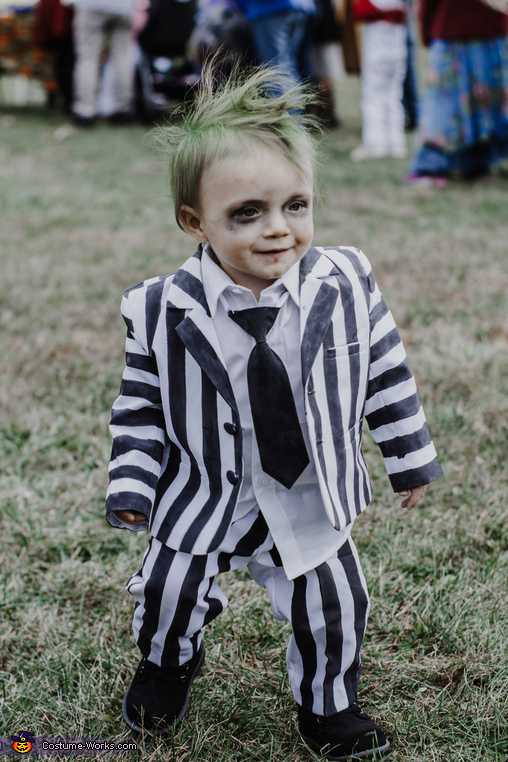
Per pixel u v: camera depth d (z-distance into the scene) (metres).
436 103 5.99
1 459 2.62
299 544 1.46
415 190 5.98
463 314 3.63
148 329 1.43
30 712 1.70
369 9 7.13
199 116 1.36
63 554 2.18
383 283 4.02
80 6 8.64
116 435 1.48
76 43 8.88
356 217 5.30
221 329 1.39
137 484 1.45
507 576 2.02
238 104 1.34
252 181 1.26
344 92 12.45
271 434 1.41
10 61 9.74
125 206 5.78
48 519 2.32
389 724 1.65
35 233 5.09
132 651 1.86
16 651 1.88
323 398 1.40
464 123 5.95
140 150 7.80
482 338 3.37
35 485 2.47
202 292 1.40
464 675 1.72
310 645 1.51
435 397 2.88
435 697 1.71
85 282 4.17
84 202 5.88
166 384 1.43
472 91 5.87
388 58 7.29
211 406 1.41
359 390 1.46
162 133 1.48
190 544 1.44
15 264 4.45
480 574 2.04
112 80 9.40
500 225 5.05
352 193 5.98
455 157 6.10
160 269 4.36
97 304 3.88
